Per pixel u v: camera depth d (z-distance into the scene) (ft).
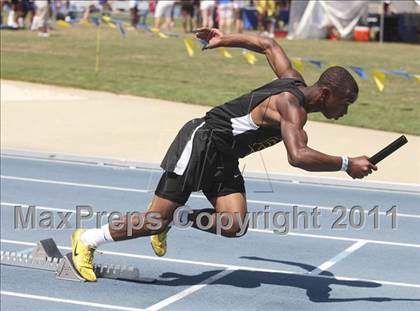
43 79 136.77
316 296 47.67
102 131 102.17
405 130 98.32
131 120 107.96
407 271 53.11
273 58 46.26
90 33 223.71
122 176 82.69
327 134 97.45
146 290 48.57
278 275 51.83
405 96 122.01
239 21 223.10
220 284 49.75
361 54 176.35
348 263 54.75
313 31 222.28
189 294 47.88
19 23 226.17
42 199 73.20
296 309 45.34
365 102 117.50
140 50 183.42
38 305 46.26
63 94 125.70
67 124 106.32
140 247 57.88
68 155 90.43
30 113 112.78
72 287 48.93
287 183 79.87
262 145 43.45
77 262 49.70
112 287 49.01
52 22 243.19
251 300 46.91
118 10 281.95
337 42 212.02
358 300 47.06
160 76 142.10
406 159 85.97
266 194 75.20
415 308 45.70
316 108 41.88
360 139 94.58
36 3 207.62
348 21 220.64
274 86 42.42
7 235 61.31
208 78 140.46
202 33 48.29
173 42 204.23
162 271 52.49
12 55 166.91
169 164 44.06
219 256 55.93
